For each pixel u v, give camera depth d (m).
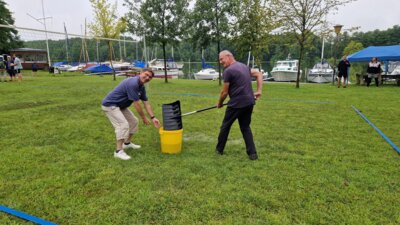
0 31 37.62
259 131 5.59
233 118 3.96
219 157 4.12
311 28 13.91
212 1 14.64
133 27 16.56
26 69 35.53
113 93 4.02
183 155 4.21
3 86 13.99
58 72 29.16
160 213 2.68
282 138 5.11
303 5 13.58
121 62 39.66
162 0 15.73
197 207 2.78
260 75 4.08
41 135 5.27
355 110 7.77
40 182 3.29
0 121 6.36
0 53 38.31
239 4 14.63
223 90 3.89
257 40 15.14
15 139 5.00
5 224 2.51
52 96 10.63
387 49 16.25
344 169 3.68
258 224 2.51
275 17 14.18
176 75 34.41
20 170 3.64
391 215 2.65
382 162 3.94
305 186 3.20
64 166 3.79
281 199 2.93
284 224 2.51
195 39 15.59
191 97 10.77
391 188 3.17
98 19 20.58
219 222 2.54
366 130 5.65
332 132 5.52
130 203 2.86
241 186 3.20
